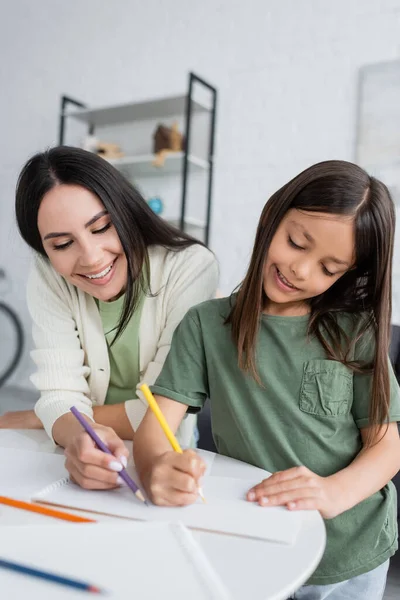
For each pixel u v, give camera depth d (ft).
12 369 10.31
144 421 2.47
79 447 1.98
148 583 1.27
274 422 2.49
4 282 11.30
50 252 2.62
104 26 10.35
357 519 2.39
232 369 2.59
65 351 2.94
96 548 1.42
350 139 7.91
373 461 2.28
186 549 1.45
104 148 9.36
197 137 9.27
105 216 2.57
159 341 3.02
